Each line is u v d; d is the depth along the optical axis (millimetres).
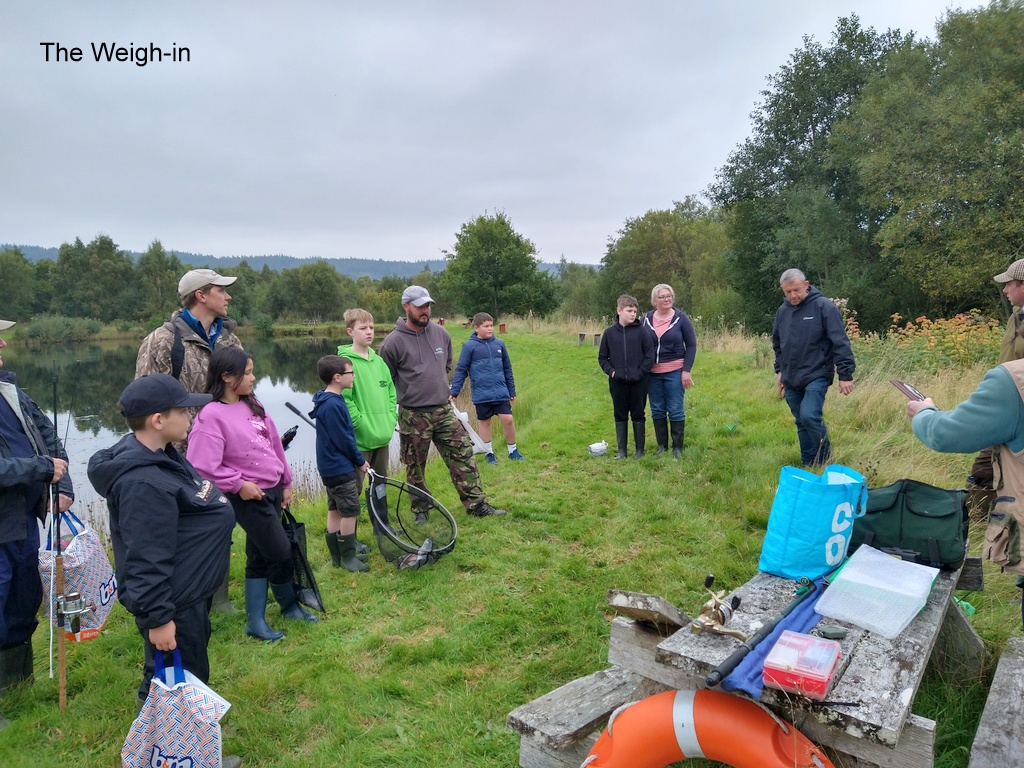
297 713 3400
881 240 25375
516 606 4344
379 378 5691
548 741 2539
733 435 7762
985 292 23125
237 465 3930
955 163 23141
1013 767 2199
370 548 5520
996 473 2584
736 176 34156
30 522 3566
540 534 5641
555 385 14344
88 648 4078
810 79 32312
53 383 3789
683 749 2201
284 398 23422
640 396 7461
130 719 3377
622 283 59812
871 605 2500
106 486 2824
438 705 3400
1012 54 24453
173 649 2832
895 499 3066
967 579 3131
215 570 3072
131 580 2746
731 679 2088
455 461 6051
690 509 5801
